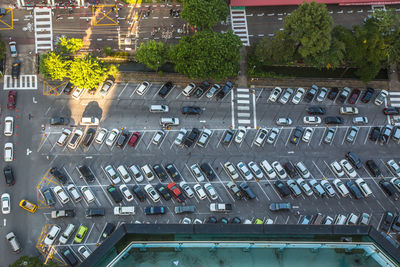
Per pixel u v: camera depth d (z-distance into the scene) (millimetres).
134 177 91750
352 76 104750
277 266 48594
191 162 94125
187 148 95312
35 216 87062
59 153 92375
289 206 90375
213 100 99875
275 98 100188
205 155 94938
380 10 100938
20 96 96438
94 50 102562
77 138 92625
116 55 101938
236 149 96000
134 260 47906
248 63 102438
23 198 88312
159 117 97562
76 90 97062
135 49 103375
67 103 96688
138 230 50906
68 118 95375
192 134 95312
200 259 48500
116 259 46875
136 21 105875
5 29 102000
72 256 83375
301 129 98062
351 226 52406
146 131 96062
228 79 102062
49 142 93188
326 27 91938
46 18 104062
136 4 107375
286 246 49469
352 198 93500
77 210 88188
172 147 95062
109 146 93875
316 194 93312
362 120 99312
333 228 52344
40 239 85438
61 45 94188
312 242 49438
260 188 93062
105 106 97312
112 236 49844
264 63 102500
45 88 97562
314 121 98438
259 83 102375
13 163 90812
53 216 85938
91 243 86000
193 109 97312
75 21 104562
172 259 48250
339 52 94312
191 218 89438
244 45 106062
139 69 101688
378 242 51375
